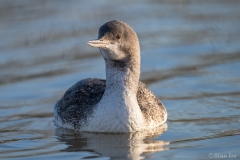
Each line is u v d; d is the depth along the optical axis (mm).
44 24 23094
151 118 13109
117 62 12391
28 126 13711
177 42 21234
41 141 12453
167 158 11031
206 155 11125
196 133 12695
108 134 12609
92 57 19734
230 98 15477
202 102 15289
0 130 13406
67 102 13781
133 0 26875
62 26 22812
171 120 13898
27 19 23734
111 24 12312
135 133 12656
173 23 23562
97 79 14500
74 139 12492
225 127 13078
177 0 26859
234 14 24641
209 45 20812
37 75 18078
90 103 13266
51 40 21438
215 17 24312
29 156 11383
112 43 12195
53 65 18969
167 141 12156
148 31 22500
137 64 12531
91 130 12766
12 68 18828
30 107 15242
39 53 20156
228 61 18953
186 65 18719
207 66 18562
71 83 17172
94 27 22625
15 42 21328
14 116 14547
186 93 16141
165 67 18594
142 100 13602
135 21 23703
